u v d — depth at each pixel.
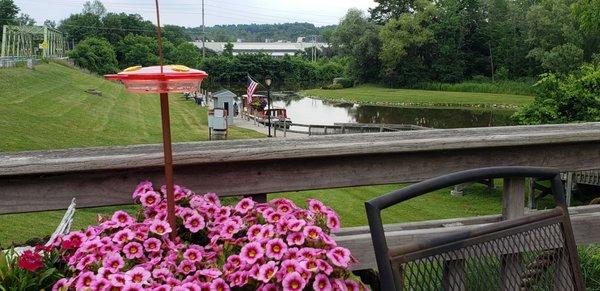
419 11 67.88
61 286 1.60
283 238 1.69
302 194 9.63
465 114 43.19
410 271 1.25
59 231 1.89
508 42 66.31
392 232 2.34
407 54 69.88
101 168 1.95
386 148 2.17
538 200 11.47
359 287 1.61
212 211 1.88
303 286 1.49
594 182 11.00
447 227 2.43
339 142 2.24
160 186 2.07
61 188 1.99
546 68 51.31
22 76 32.41
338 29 74.38
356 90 68.69
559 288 1.46
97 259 1.66
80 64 68.75
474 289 1.32
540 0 60.03
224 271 1.63
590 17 19.27
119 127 20.94
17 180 1.95
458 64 68.94
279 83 86.44
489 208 10.80
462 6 69.88
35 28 62.25
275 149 2.08
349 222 8.55
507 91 60.88
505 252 1.38
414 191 1.25
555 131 2.45
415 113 44.38
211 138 20.44
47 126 17.22
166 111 1.70
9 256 1.76
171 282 1.58
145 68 1.74
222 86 80.56
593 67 13.02
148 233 1.77
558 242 1.47
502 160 2.36
